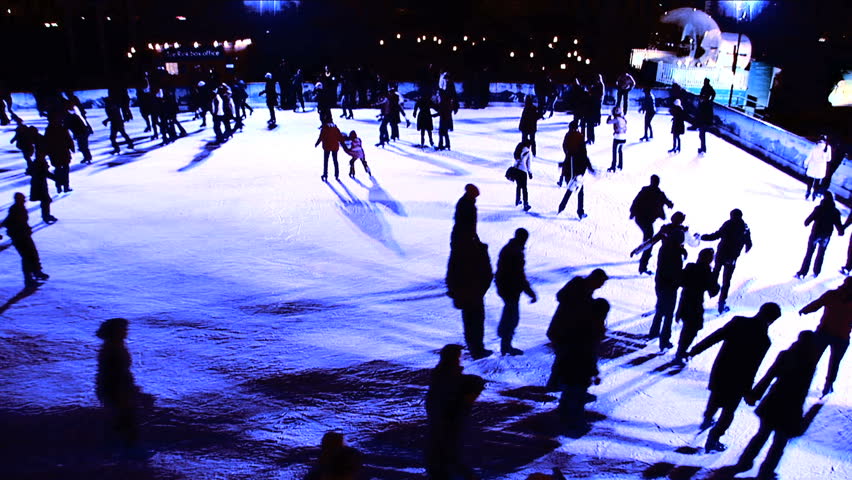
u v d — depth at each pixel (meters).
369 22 39.44
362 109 25.86
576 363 5.97
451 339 7.93
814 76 35.75
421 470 5.55
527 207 12.97
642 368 7.46
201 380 6.88
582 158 12.13
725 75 29.72
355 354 7.50
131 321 8.18
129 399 5.48
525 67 36.94
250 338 7.82
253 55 36.69
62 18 34.06
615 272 10.16
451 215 12.63
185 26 36.94
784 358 5.44
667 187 14.93
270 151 18.08
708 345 5.79
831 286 9.92
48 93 22.77
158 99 18.98
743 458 5.71
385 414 6.38
